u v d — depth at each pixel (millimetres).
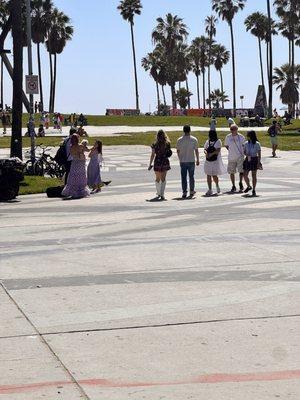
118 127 72438
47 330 6652
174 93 142125
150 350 6047
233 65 105062
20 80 24312
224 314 7125
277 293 7969
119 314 7168
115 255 10492
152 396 5047
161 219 14414
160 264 9750
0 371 5574
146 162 33875
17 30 24156
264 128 67875
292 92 112750
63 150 20281
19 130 24484
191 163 18547
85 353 5988
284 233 12305
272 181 22953
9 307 7500
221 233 12422
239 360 5770
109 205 17172
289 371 5516
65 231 13031
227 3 105312
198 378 5387
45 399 5008
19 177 19203
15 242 11836
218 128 70688
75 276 9055
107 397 5035
